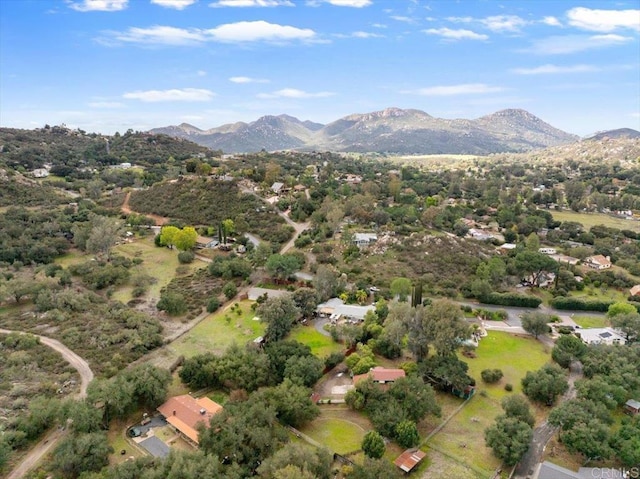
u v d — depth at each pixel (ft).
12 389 231.71
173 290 392.27
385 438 211.20
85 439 186.50
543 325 316.60
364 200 608.19
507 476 190.29
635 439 191.42
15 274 401.29
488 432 200.85
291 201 636.07
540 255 415.64
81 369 260.21
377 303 345.10
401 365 267.18
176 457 170.60
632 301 379.76
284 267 402.93
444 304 271.49
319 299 357.41
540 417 231.71
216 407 224.94
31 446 198.70
